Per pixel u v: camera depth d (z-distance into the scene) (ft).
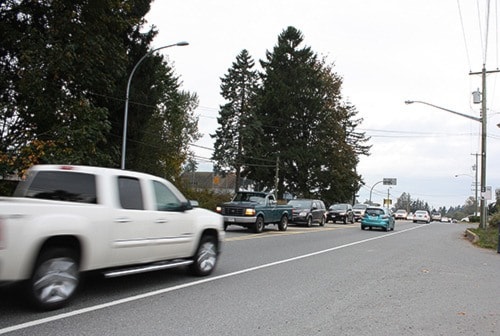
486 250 56.59
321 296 24.93
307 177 170.40
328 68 189.16
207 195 114.62
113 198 22.33
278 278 29.91
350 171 185.16
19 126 50.29
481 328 19.60
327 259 40.68
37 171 22.97
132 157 103.30
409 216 262.47
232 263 35.58
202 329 18.11
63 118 49.01
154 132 126.52
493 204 205.16
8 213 17.11
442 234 87.20
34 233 17.98
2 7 49.60
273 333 17.93
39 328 17.16
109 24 53.98
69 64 46.78
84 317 18.94
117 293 23.56
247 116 171.22
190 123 176.96
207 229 29.86
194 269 28.78
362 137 221.05
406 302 24.16
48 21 49.57
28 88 45.32
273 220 71.31
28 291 18.57
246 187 199.93
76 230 19.85
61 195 22.16
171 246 26.13
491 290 28.45
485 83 94.17
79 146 48.60
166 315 19.89
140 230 23.67
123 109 94.53
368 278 31.30
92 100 60.29
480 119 94.07
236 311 21.06
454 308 23.15
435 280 31.40
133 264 23.68
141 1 88.69
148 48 97.86
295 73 171.53
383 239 67.46
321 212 99.40
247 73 176.45
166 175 120.98
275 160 166.50
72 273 20.10
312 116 171.63
